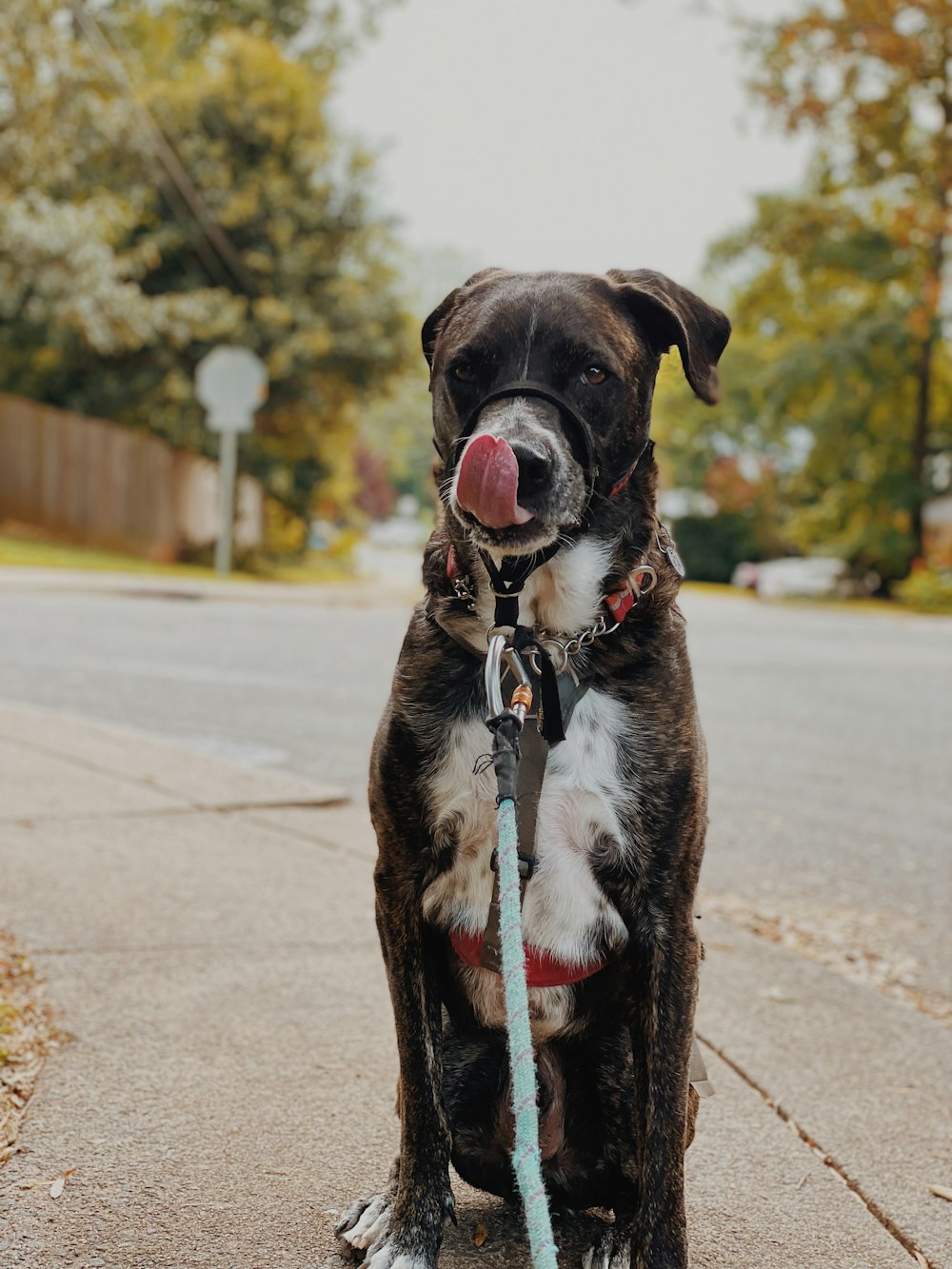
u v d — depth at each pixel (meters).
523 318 2.33
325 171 26.34
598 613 2.34
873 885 5.14
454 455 2.35
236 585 18.64
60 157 20.06
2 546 18.67
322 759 6.61
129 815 5.07
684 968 2.31
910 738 8.54
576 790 2.31
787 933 4.52
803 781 6.99
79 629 10.79
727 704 9.53
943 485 34.53
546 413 2.24
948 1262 2.45
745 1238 2.49
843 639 16.50
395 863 2.38
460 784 2.32
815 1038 3.49
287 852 4.76
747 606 25.22
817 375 32.12
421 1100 2.32
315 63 30.03
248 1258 2.32
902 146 29.09
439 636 2.38
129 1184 2.54
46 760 5.77
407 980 2.36
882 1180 2.73
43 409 21.20
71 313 19.98
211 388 20.30
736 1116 3.01
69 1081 2.95
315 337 25.12
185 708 7.68
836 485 33.75
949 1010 3.93
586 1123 2.46
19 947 3.68
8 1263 2.25
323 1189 2.56
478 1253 2.42
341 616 14.56
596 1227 2.56
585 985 2.38
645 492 2.45
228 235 25.34
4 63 18.23
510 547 2.16
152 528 24.06
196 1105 2.87
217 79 24.92
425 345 2.68
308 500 30.64
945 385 33.03
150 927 3.91
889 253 30.70
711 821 6.00
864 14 25.86
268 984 3.54
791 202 31.91
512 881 1.97
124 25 27.75
